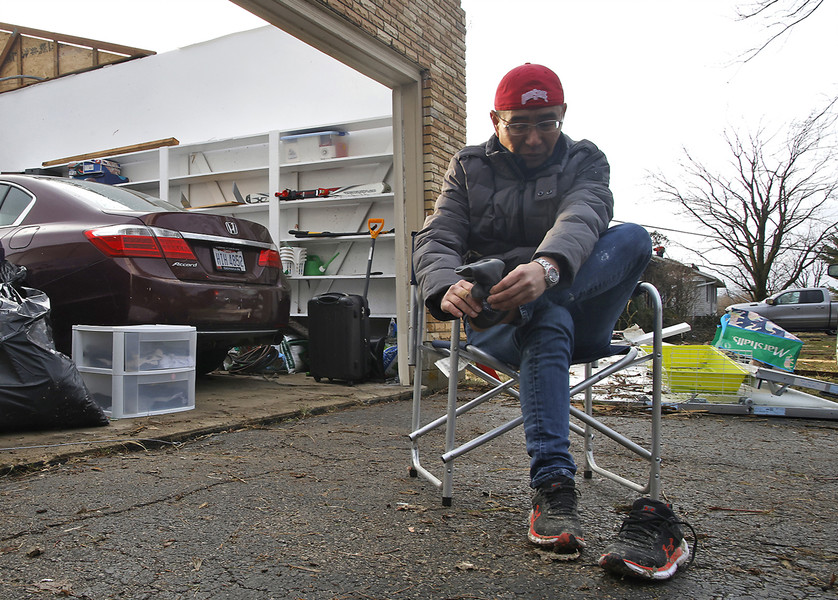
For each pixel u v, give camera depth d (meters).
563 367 1.80
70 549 1.74
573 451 3.22
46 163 9.09
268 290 4.69
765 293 27.92
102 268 3.79
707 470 2.84
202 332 4.17
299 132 7.40
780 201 27.14
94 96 9.16
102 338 3.72
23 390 3.03
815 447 3.44
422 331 2.53
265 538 1.84
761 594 1.51
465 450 2.15
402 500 2.24
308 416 4.13
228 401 4.41
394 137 5.81
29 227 4.10
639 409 4.71
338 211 7.45
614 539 1.68
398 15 5.37
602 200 1.96
